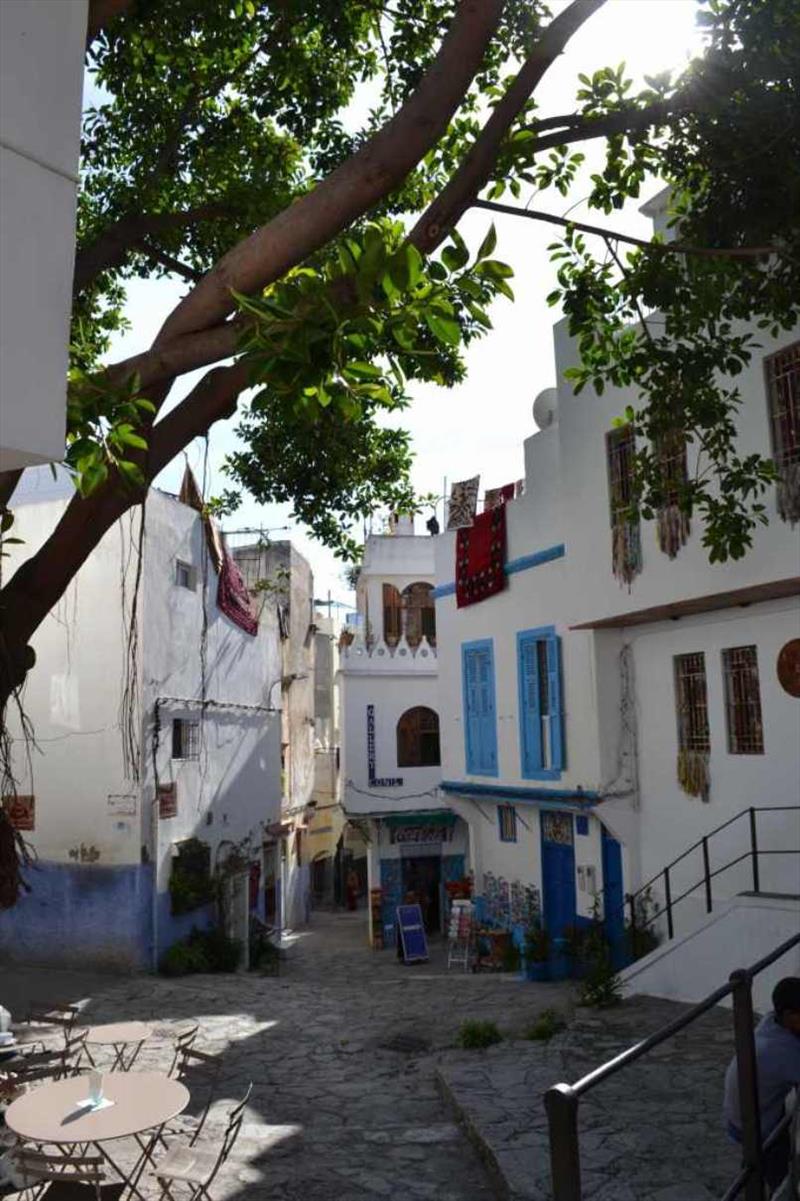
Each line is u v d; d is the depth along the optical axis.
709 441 10.29
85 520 4.91
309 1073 10.50
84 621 17.05
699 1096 8.50
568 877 17.45
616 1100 8.49
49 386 2.99
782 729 12.37
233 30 9.17
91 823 16.83
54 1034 11.84
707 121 7.71
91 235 10.10
